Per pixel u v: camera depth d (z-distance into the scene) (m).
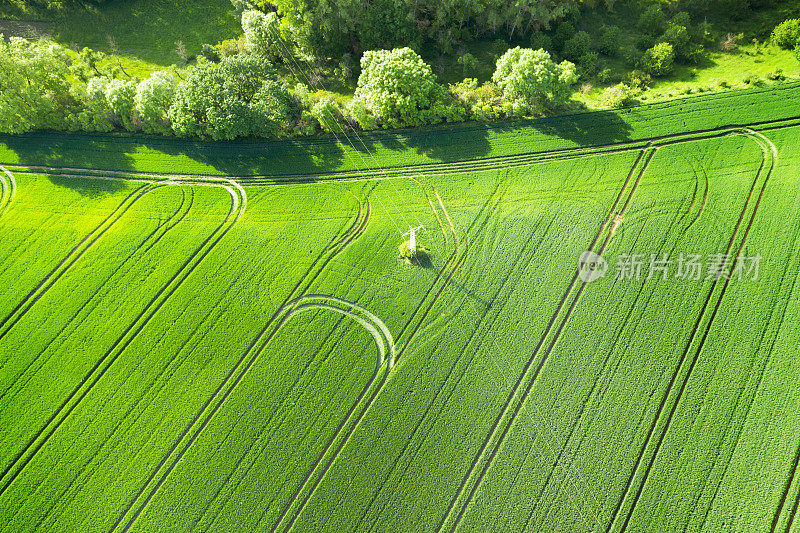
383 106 63.97
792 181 57.84
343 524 43.25
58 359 51.66
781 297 50.75
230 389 49.78
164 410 48.66
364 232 58.81
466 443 46.09
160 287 55.97
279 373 50.22
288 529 43.31
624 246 55.59
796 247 53.41
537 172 62.12
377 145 66.31
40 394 49.72
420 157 64.75
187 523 43.69
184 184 64.25
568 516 42.81
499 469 44.81
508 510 43.22
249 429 47.50
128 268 57.41
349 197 61.88
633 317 51.12
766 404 45.78
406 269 55.81
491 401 47.88
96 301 55.25
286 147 66.69
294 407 48.47
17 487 45.34
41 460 46.53
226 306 54.41
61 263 58.22
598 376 48.50
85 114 67.00
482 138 65.81
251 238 59.12
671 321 50.59
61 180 65.12
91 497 44.81
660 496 43.06
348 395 48.88
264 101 63.69
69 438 47.44
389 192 62.00
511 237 57.12
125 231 60.25
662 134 63.78
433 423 47.12
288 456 46.16
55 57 66.94
